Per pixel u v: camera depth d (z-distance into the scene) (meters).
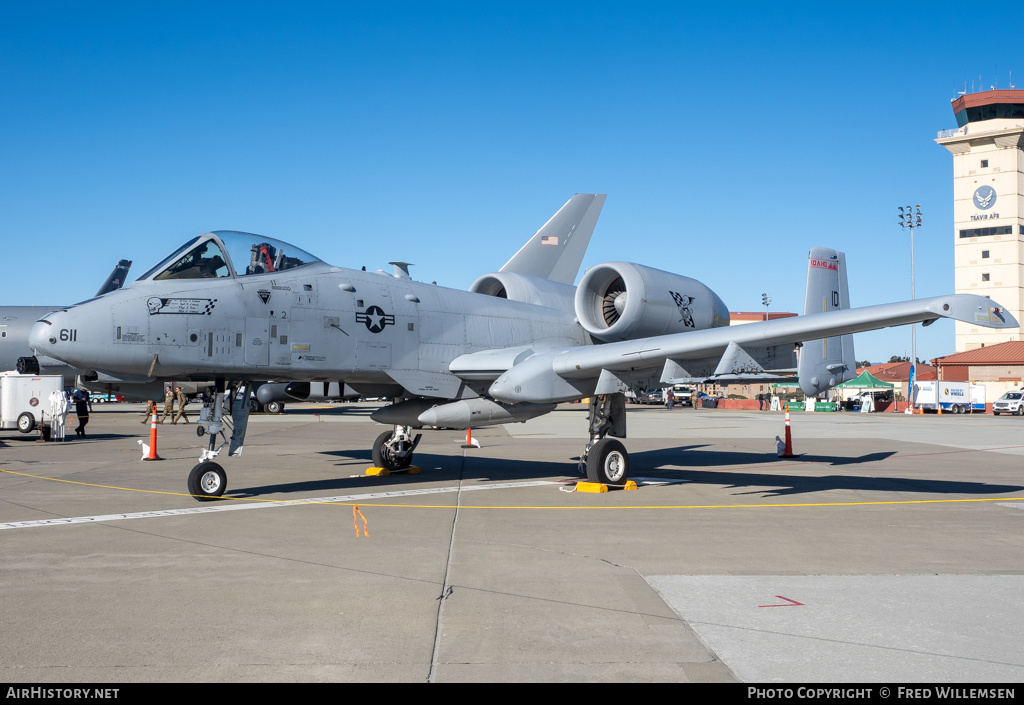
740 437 21.98
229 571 5.54
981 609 4.62
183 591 4.98
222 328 8.78
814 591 5.01
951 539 6.87
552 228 15.04
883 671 3.63
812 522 7.75
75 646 3.94
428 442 20.00
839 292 10.82
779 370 9.55
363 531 7.13
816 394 10.00
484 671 3.61
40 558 5.95
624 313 10.92
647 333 11.20
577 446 18.45
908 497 9.68
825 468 13.45
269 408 38.09
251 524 7.48
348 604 4.70
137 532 7.05
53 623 4.31
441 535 6.94
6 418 19.28
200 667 3.65
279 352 9.18
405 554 6.12
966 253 69.38
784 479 11.64
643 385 10.17
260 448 17.36
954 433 24.34
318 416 36.53
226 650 3.89
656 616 4.46
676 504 8.96
